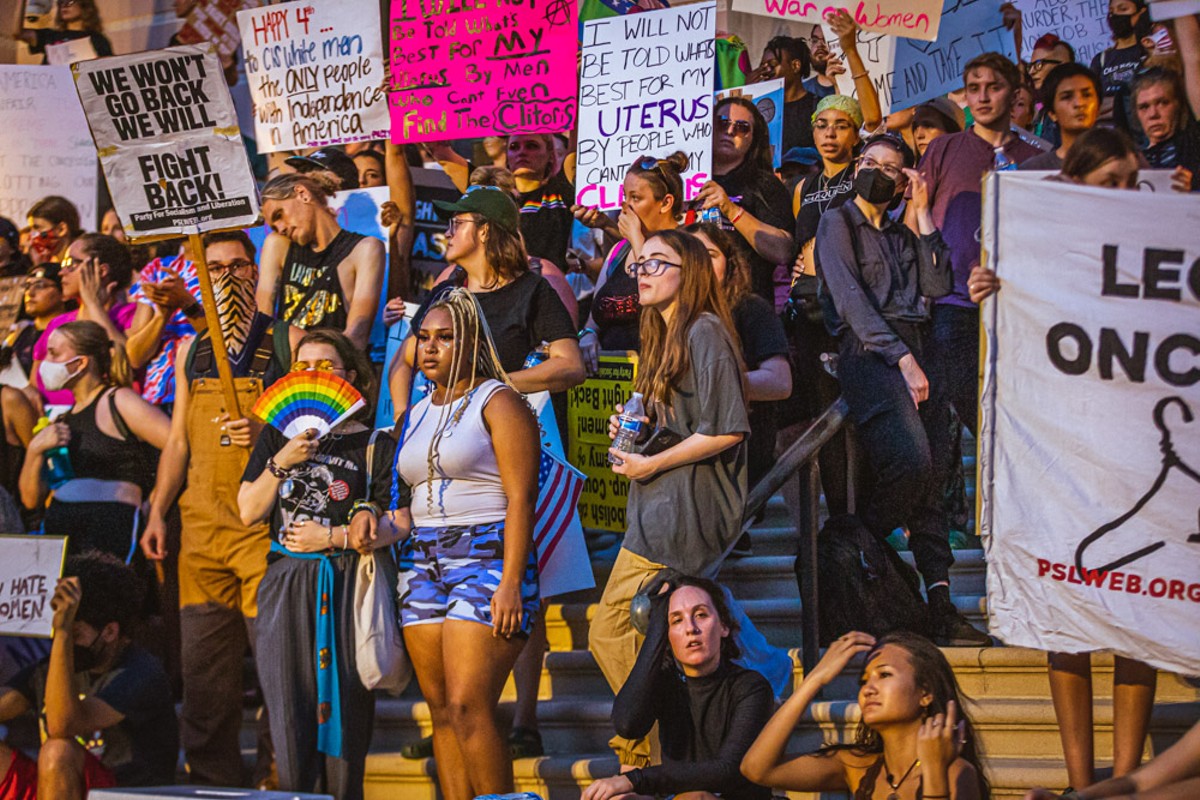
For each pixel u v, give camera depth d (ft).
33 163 101.50
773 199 84.12
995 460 51.75
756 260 82.07
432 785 68.85
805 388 82.64
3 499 79.71
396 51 90.12
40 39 116.57
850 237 73.10
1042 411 51.19
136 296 95.04
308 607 64.44
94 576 65.72
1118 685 56.08
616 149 83.76
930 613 68.59
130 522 79.30
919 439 69.36
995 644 68.33
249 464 66.74
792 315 82.94
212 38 113.50
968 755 50.57
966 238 80.18
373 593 63.36
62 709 62.85
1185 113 77.87
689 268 62.23
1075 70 77.97
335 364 67.31
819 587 69.26
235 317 76.07
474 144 101.30
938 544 69.56
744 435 60.85
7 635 65.67
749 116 83.92
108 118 72.79
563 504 67.56
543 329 70.44
